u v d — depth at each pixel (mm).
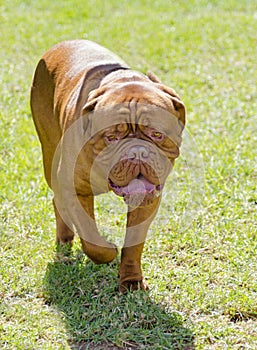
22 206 8266
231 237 7547
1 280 6637
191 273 6855
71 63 7109
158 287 6523
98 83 6348
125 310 6113
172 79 13188
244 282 6688
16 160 9492
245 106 11688
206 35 16125
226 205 8312
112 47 15242
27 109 11445
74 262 7043
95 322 5977
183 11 18969
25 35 15992
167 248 7375
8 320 6074
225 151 9797
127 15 18109
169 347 5699
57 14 18062
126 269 6488
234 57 14586
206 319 6113
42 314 6090
